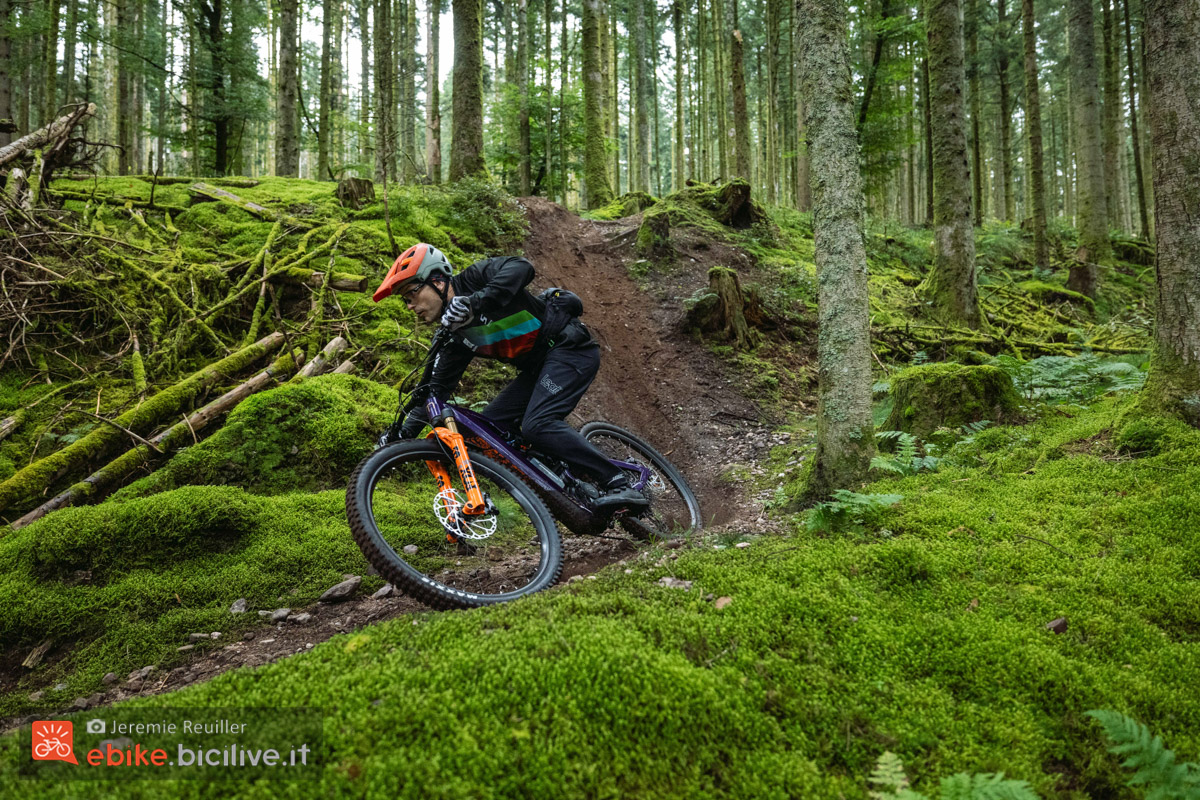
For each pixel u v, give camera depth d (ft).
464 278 10.20
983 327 30.76
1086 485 11.05
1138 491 10.49
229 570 11.28
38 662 9.68
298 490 14.51
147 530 11.50
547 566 9.40
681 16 79.20
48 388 16.49
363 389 17.53
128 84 60.23
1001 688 6.66
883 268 40.09
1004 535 9.75
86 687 8.93
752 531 11.27
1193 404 11.80
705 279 31.32
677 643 6.93
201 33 54.34
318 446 14.97
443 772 4.94
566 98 53.52
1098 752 5.85
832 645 7.23
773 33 72.23
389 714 5.45
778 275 33.19
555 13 77.15
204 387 16.75
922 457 13.96
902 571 8.61
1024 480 11.81
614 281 30.68
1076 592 8.20
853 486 12.09
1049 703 6.46
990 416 15.40
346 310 21.40
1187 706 6.32
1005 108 73.36
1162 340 12.46
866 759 5.79
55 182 27.40
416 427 10.64
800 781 5.43
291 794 4.66
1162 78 12.15
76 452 14.02
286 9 45.83
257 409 15.31
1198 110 11.85
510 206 31.68
